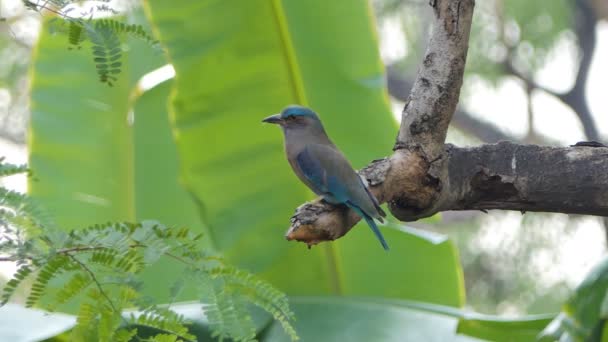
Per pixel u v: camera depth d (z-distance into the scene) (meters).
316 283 11.93
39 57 13.95
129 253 6.40
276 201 11.62
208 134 11.59
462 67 8.21
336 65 11.69
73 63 13.95
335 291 11.99
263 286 6.61
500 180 8.35
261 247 11.70
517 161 8.38
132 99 13.81
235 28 11.41
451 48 8.17
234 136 11.61
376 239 11.95
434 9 8.24
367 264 11.96
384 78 11.80
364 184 8.12
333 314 10.27
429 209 8.43
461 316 10.34
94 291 6.62
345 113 11.73
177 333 6.81
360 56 11.73
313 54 11.62
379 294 12.00
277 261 11.73
